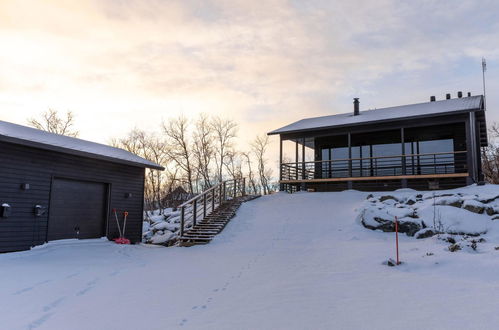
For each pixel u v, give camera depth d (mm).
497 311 3955
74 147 11555
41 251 10133
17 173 10172
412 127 17469
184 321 4109
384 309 4270
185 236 12117
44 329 3926
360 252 8148
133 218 14398
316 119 21547
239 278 6359
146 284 6094
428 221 10445
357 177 17469
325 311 4305
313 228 11766
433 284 5273
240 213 14680
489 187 13094
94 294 5473
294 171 20641
